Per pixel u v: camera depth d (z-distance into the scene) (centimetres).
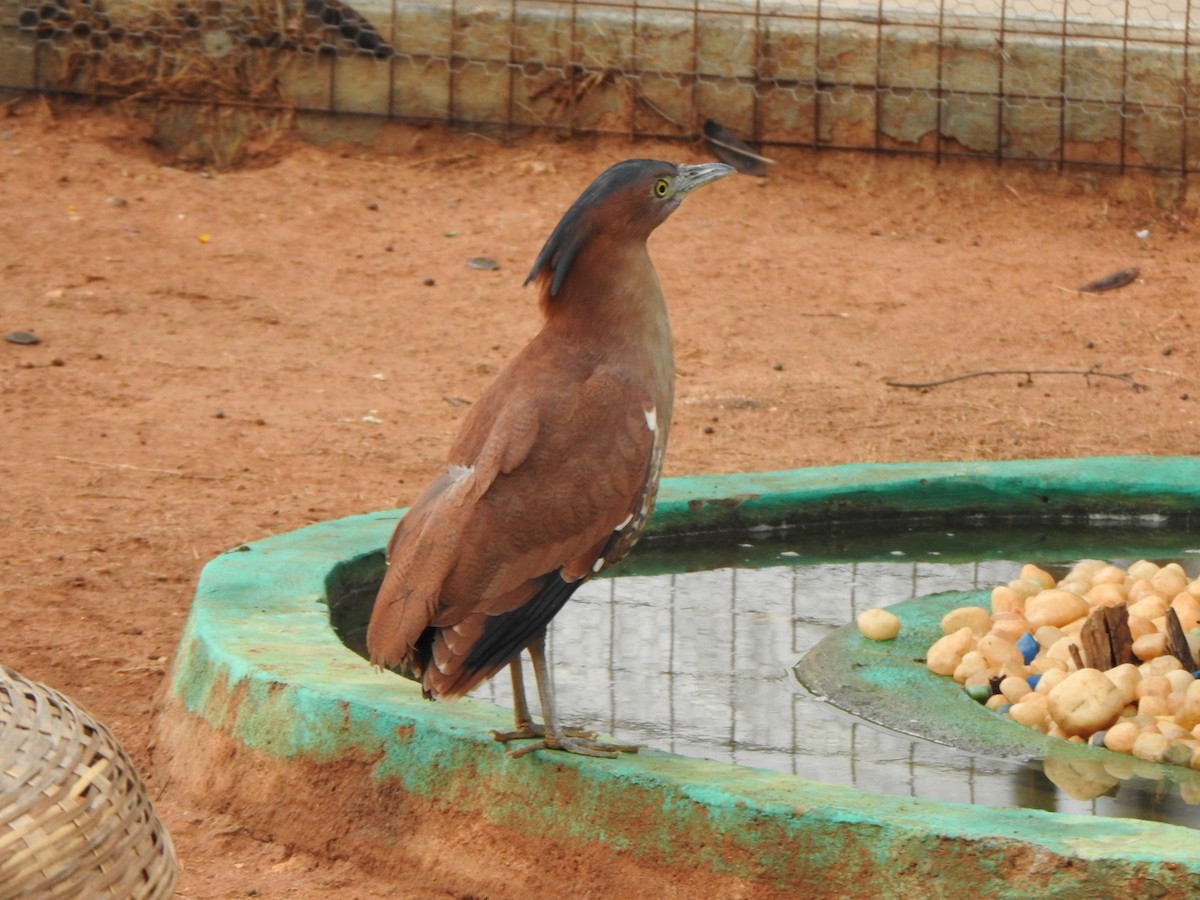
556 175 2294
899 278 2008
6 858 470
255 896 636
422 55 2348
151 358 1598
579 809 612
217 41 2333
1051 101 2334
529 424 601
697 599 978
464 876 633
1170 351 1766
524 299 1864
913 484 1095
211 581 844
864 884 562
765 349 1734
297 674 704
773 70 2352
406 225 2097
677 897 589
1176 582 928
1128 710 777
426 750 650
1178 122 2320
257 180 2208
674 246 2070
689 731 762
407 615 582
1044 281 2025
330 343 1689
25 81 2316
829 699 810
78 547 1058
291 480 1243
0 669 535
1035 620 880
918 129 2345
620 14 2366
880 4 2339
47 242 1900
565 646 888
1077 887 536
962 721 772
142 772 746
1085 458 1152
